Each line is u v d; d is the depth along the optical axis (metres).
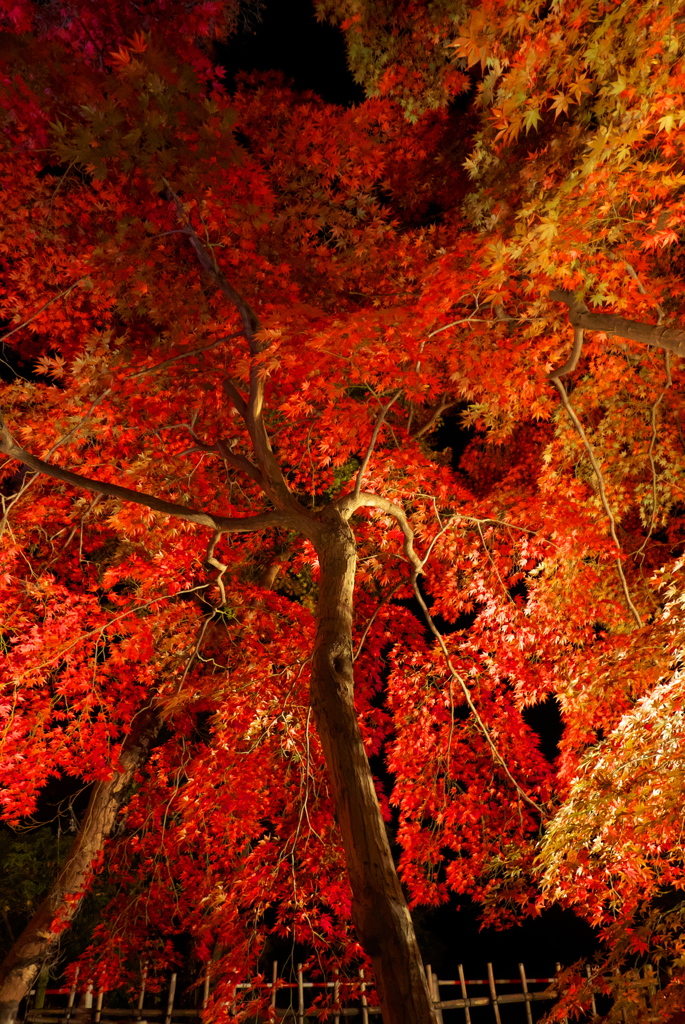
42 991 7.55
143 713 8.48
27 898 8.99
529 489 8.45
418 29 8.30
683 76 4.27
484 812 6.61
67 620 6.68
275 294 7.07
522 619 7.01
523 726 6.92
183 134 5.33
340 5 8.38
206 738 8.41
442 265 5.09
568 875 4.85
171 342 6.51
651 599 7.40
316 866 6.42
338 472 9.77
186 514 5.76
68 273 7.13
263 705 6.95
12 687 6.59
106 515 8.18
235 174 5.94
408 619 7.79
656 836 4.48
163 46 6.15
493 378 6.59
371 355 4.93
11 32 5.99
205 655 7.89
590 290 5.57
